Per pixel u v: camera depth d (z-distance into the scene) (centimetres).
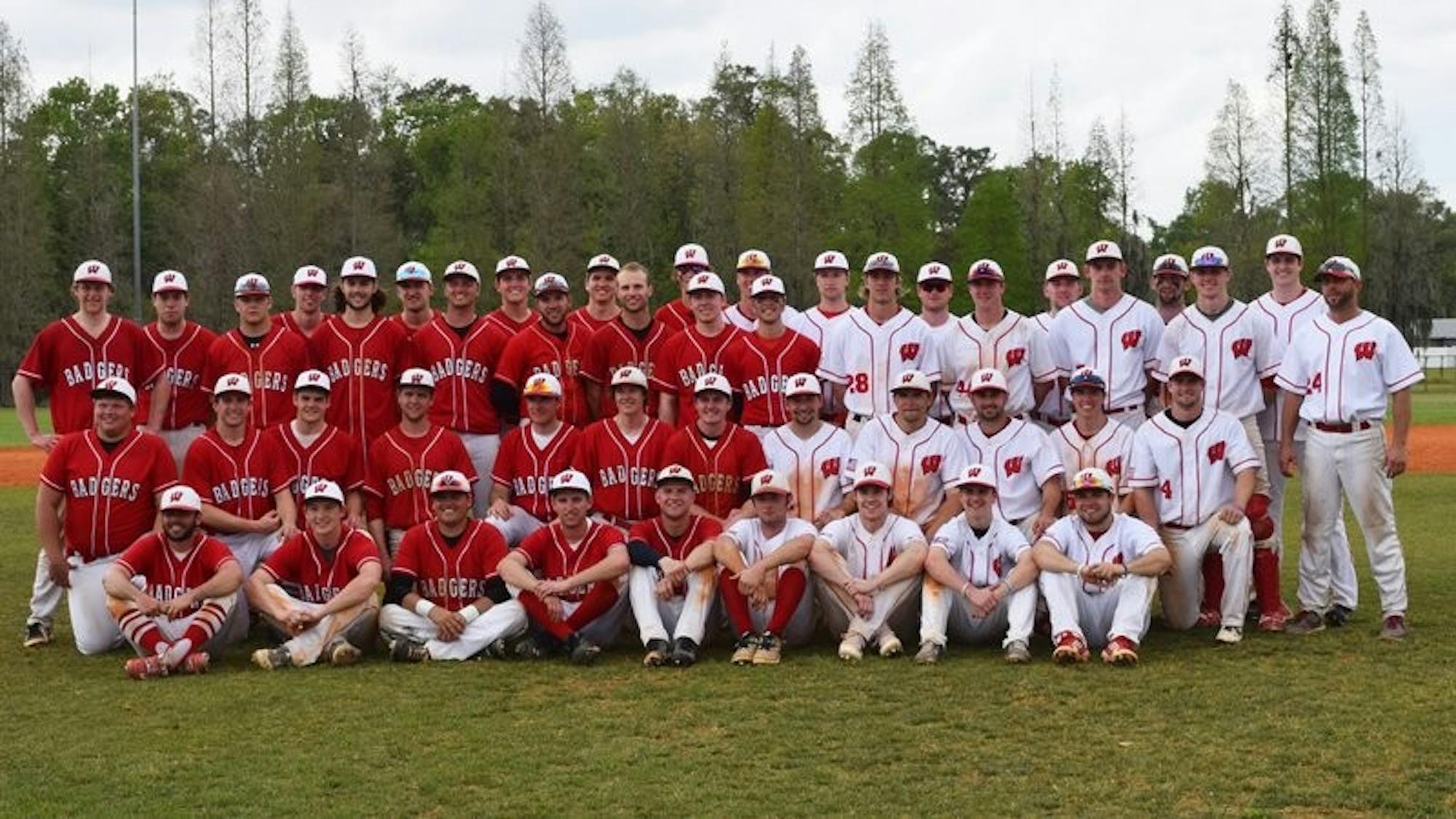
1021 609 880
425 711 760
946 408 1049
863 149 5703
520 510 998
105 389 943
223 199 5428
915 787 617
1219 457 941
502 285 1099
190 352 1084
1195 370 940
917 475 970
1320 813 578
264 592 901
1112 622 890
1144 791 607
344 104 6094
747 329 1107
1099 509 886
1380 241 6656
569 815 586
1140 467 954
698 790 616
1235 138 5819
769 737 699
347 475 999
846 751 673
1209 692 775
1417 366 917
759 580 891
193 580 910
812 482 981
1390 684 785
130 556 900
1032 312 5919
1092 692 781
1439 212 9900
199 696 802
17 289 5766
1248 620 995
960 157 9250
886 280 1035
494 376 1080
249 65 5703
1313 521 949
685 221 6419
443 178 7281
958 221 8481
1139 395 1020
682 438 974
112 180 6544
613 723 730
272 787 626
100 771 652
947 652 910
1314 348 943
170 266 6084
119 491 941
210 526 960
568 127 5625
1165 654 882
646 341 1075
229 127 5709
